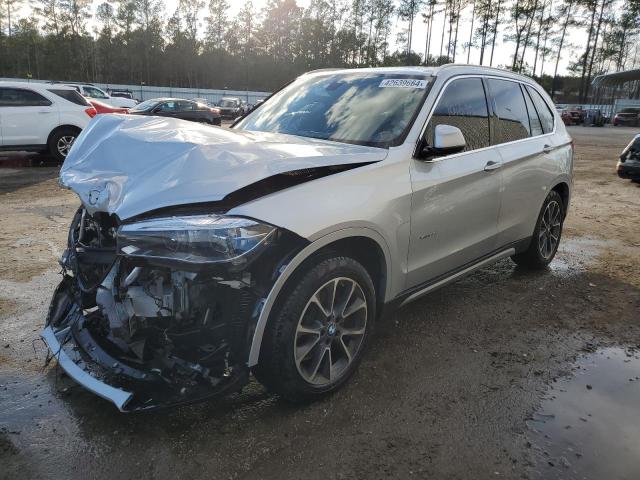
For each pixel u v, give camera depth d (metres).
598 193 9.79
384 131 3.35
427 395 3.01
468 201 3.66
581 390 3.10
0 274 4.75
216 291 2.44
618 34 63.62
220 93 62.44
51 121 11.80
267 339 2.56
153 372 2.43
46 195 8.51
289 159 2.66
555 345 3.66
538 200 4.65
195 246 2.29
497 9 62.47
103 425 2.68
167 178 2.49
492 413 2.85
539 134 4.75
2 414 2.75
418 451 2.54
